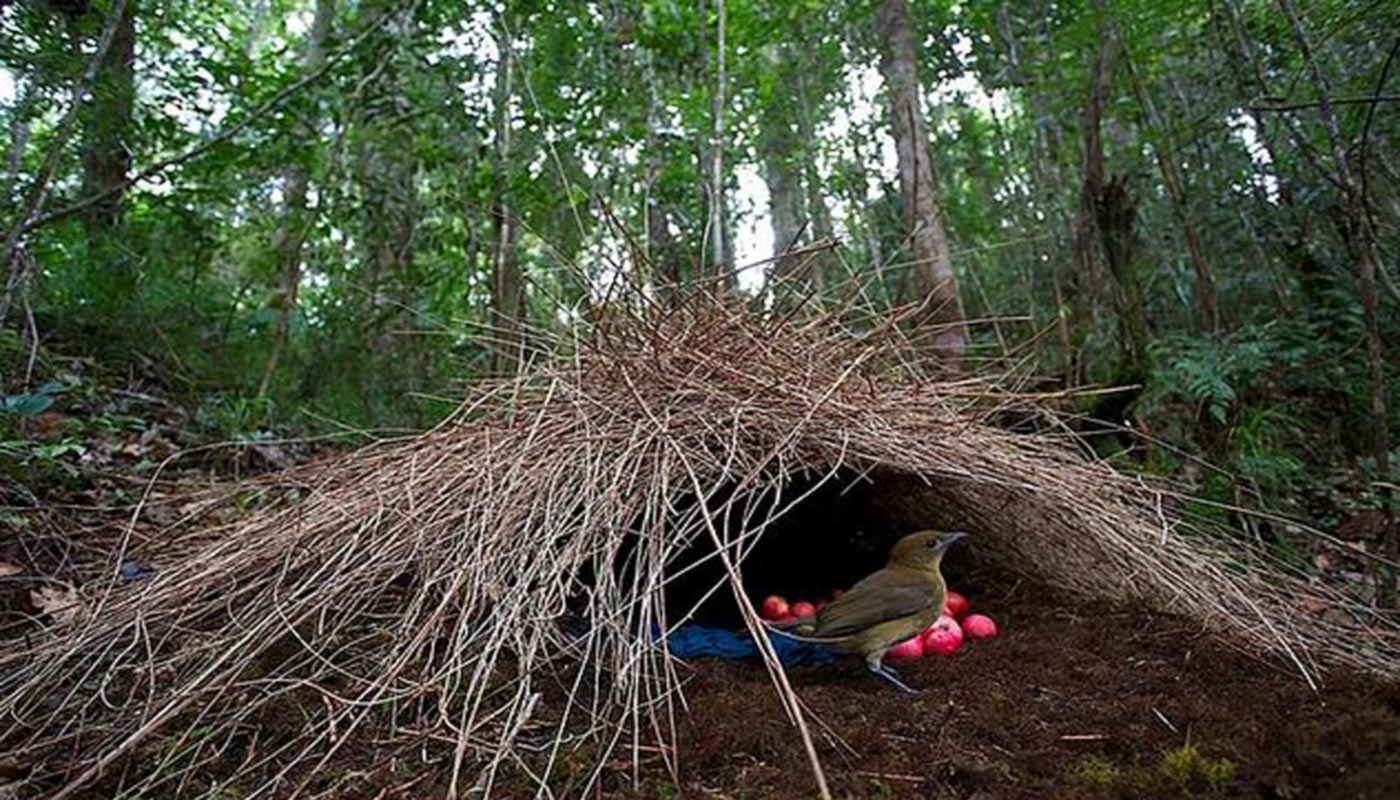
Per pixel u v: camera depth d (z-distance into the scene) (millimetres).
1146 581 2971
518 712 2180
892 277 7262
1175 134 6750
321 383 6684
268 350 6902
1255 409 5062
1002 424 4445
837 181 9703
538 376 3229
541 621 2254
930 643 2809
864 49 9461
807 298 3674
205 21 8367
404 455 3217
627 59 7051
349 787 2070
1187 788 1938
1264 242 6965
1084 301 6125
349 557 2645
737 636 2816
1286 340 5590
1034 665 2613
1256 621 2764
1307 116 5523
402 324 7008
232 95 6602
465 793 2008
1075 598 3164
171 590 2703
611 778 2053
